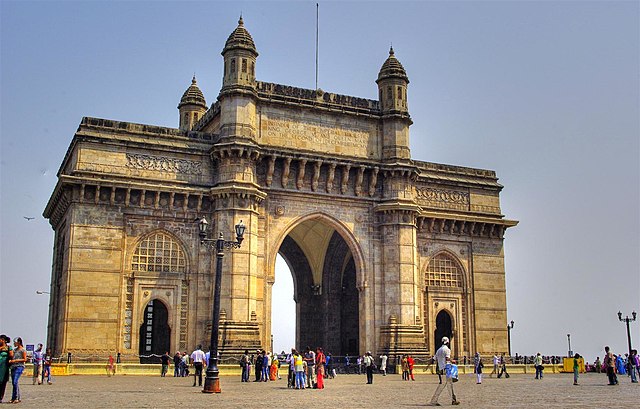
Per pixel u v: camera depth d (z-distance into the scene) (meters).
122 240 56.88
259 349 56.91
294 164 63.50
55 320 62.50
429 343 68.06
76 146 57.25
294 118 64.25
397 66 68.88
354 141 66.44
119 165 57.97
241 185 59.03
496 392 40.19
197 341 57.59
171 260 58.47
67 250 55.62
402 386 46.31
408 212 65.56
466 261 71.88
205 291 58.56
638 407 29.08
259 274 60.00
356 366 66.62
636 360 54.56
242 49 62.03
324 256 76.56
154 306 65.69
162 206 58.75
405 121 67.62
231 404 30.17
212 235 59.47
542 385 48.34
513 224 73.94
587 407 29.06
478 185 73.75
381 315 64.25
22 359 29.30
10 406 27.52
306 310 77.44
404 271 64.44
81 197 56.06
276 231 61.62
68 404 28.80
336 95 66.69
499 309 72.31
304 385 45.06
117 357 54.97
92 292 55.19
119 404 29.16
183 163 60.28
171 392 37.41
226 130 60.66
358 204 65.62
